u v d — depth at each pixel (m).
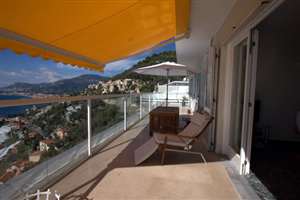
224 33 3.80
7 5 1.58
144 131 6.67
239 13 2.88
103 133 4.97
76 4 1.79
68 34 2.39
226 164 3.77
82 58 3.44
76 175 3.27
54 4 1.70
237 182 3.06
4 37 1.95
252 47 3.04
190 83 17.36
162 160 3.76
